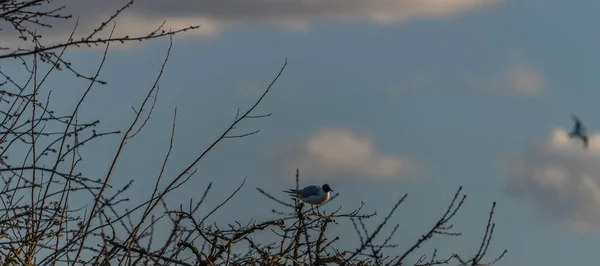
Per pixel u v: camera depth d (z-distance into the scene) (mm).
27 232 11922
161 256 11227
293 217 14055
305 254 14297
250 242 13523
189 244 12703
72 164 11914
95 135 12094
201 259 12625
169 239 11031
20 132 12773
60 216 11836
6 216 12297
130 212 11500
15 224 12367
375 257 10750
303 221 13234
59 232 11742
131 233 11141
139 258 11203
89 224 11180
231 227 13586
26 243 11773
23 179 12594
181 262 11211
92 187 11992
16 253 11930
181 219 12133
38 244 11852
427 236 10500
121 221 11414
